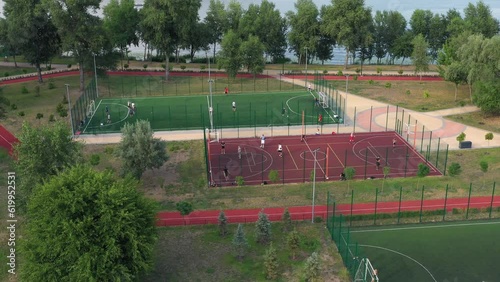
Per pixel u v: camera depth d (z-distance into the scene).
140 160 61.75
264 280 44.66
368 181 64.44
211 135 81.31
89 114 92.69
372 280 41.41
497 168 67.50
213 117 90.75
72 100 99.75
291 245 47.59
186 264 46.91
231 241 50.66
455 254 48.31
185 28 113.94
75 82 112.81
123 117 91.19
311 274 43.44
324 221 54.47
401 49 130.50
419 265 46.53
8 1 104.00
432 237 51.22
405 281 44.12
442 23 131.00
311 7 128.75
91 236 38.72
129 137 62.31
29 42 106.12
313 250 49.12
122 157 61.94
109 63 106.38
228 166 69.62
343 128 84.06
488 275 45.09
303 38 128.88
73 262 38.34
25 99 100.62
